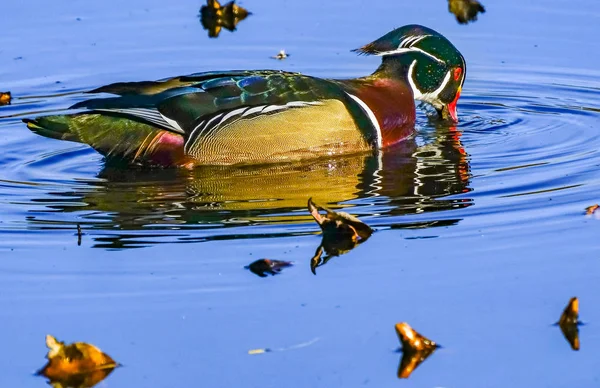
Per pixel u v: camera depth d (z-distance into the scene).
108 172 20.53
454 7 29.27
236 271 15.62
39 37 27.88
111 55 26.94
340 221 16.86
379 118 21.98
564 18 28.97
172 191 19.31
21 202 18.72
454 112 24.06
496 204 18.16
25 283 15.40
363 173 20.27
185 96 20.77
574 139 22.22
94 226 17.47
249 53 27.05
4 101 24.44
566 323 13.97
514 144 22.05
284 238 16.78
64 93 24.95
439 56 23.52
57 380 13.02
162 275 15.55
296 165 20.98
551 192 18.69
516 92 25.44
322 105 21.17
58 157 21.45
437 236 16.78
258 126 20.84
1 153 21.59
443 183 19.45
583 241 16.44
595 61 26.56
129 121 20.55
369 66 26.25
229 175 20.34
